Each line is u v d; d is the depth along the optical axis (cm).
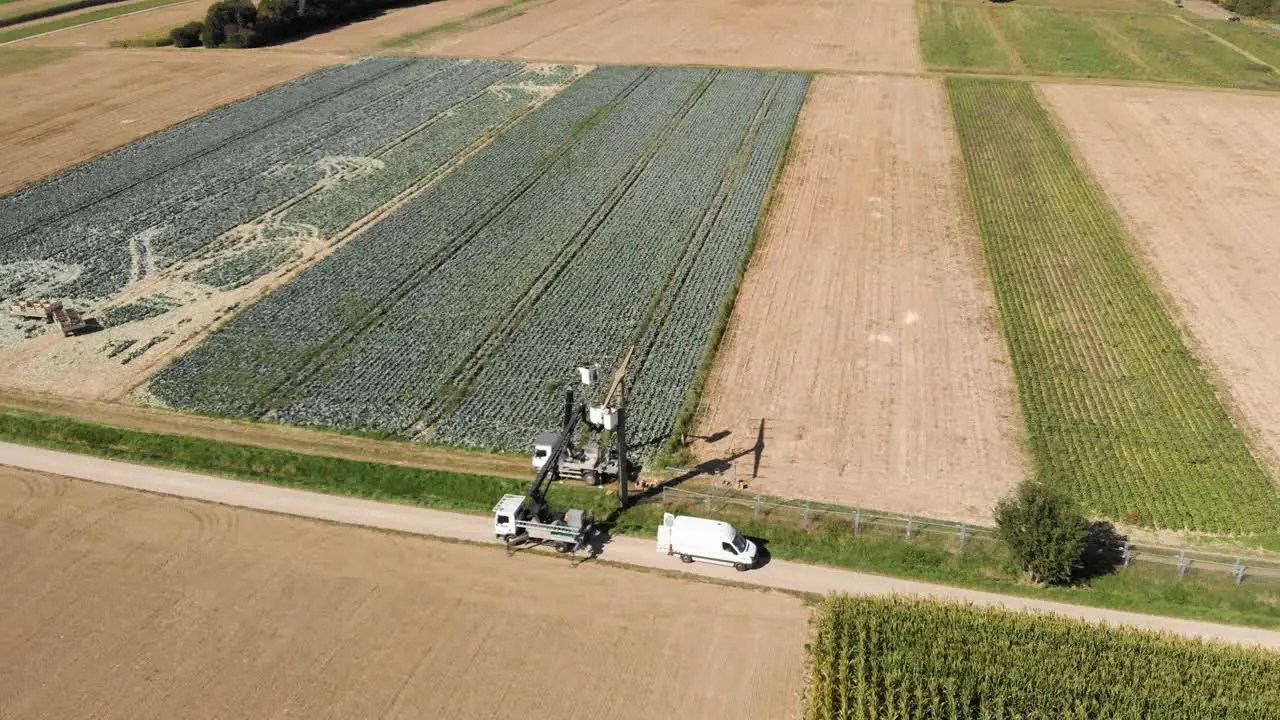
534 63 12312
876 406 5338
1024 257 7056
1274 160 8869
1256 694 3328
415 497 4694
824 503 4572
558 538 4234
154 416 5322
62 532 4434
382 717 3444
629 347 5934
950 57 12356
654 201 8138
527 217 7856
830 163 8881
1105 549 4209
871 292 6575
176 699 3525
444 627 3872
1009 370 5672
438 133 9850
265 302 6544
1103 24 14062
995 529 4297
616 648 3759
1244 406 5275
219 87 11562
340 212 8012
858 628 3644
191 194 8406
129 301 6606
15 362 5866
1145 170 8669
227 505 4641
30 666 3678
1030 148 9200
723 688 3562
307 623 3891
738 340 6025
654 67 12019
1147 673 3406
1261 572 3994
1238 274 6781
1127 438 5003
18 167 9069
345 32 14288
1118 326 6119
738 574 4175
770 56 12488
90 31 14525
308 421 5278
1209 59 12181
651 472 4844
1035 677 3403
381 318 6341
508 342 6028
